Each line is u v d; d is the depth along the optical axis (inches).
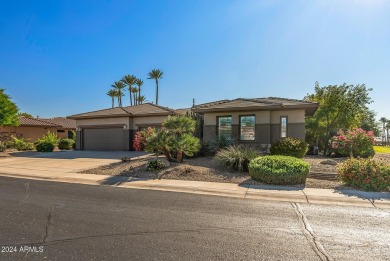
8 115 1006.4
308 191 335.3
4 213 238.4
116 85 2421.3
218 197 311.6
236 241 176.9
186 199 299.6
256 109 685.3
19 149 1064.8
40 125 1427.2
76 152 952.9
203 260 149.0
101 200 291.9
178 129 538.0
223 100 828.0
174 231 195.0
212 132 743.7
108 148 1037.8
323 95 951.6
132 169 483.5
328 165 480.1
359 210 258.1
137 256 153.4
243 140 712.4
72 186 378.3
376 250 163.8
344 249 165.0
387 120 2488.9
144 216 232.2
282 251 161.5
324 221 221.9
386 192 327.3
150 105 1122.7
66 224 209.0
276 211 252.1
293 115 692.7
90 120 1073.5
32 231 193.0
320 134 879.1
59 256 152.8
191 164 516.4
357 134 612.1
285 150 555.8
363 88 914.1
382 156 703.7
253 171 394.0
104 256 153.1
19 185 385.4
